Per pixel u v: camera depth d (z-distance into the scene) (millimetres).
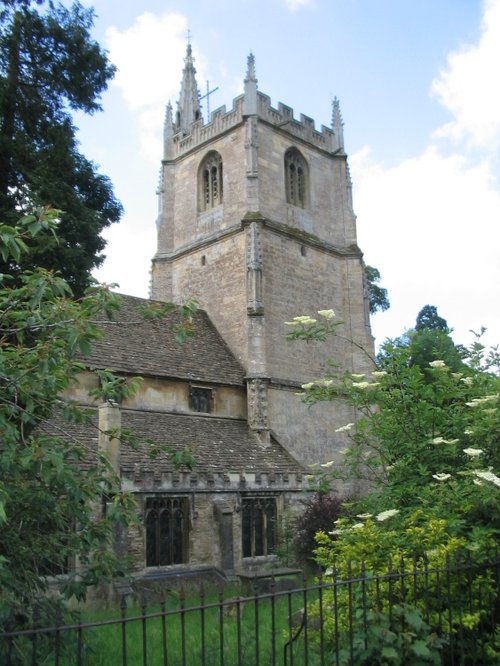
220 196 39688
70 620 10500
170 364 32000
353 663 7535
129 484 23188
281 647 10812
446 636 8430
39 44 20469
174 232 42094
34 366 9227
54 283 9164
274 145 39344
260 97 39094
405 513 11031
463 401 12688
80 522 10539
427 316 58031
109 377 10961
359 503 12180
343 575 9391
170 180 42938
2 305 9906
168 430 29406
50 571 11961
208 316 38094
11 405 9242
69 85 21203
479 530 9344
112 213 23047
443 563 8719
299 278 38250
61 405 10297
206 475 25969
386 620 7742
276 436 33844
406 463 11711
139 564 22953
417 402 12266
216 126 40375
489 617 9438
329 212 42156
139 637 12922
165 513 24672
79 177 22016
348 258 41438
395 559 8922
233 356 35906
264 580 19406
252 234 36031
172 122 44000
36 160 20125
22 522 9969
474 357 12750
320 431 36062
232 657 10336
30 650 8961
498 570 9062
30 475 9586
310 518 25859
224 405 33375
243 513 27141
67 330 9234
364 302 40719
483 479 9711
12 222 18328
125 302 34562
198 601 20125
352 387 12562
